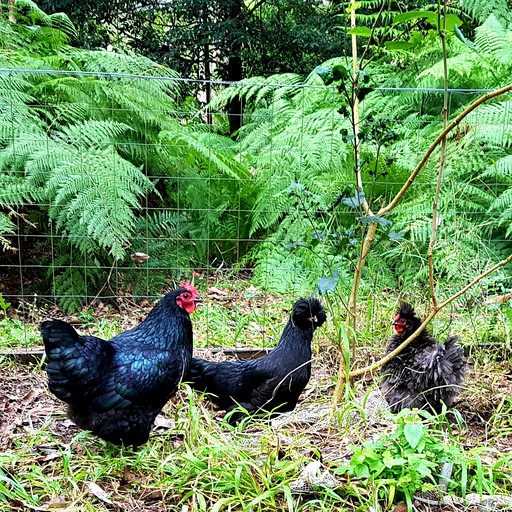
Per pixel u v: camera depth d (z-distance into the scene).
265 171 3.75
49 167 3.03
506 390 2.54
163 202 3.72
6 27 3.74
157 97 3.66
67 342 2.06
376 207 3.44
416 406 2.41
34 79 3.49
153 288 3.37
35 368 2.65
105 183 3.03
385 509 1.89
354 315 2.33
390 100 4.01
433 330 2.85
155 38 6.74
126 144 3.42
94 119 3.48
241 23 6.44
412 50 4.41
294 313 2.43
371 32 2.11
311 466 1.96
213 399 2.51
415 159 3.46
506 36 3.87
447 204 3.25
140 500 1.98
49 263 3.26
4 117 3.11
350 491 1.92
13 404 2.42
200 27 6.38
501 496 1.93
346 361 2.12
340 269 3.22
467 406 2.50
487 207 3.48
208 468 1.99
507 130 3.34
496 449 2.17
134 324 3.09
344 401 2.24
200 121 4.66
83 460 2.10
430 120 3.93
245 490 1.95
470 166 3.43
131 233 3.36
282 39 6.45
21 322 2.96
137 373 2.11
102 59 3.71
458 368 2.38
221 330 2.98
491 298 2.87
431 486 1.90
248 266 3.78
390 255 3.34
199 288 3.44
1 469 1.99
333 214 3.14
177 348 2.23
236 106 6.23
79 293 3.21
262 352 2.82
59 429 2.30
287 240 3.47
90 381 2.07
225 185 3.83
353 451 2.04
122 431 2.12
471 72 3.88
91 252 3.21
